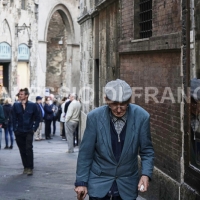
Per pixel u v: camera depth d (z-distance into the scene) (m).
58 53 48.09
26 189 10.04
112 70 13.41
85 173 5.45
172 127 8.32
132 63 10.99
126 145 5.35
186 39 7.64
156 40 9.14
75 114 16.30
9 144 20.81
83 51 21.02
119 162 5.37
